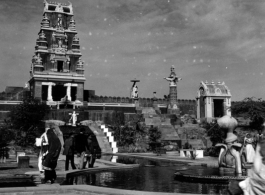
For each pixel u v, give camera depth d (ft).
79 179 47.91
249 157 47.52
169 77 249.34
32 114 153.58
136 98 259.39
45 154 39.50
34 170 57.41
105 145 141.59
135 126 167.73
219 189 37.70
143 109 243.60
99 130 157.48
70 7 258.16
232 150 45.83
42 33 241.35
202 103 235.20
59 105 229.45
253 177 21.27
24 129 145.48
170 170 61.31
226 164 47.91
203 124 194.90
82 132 59.98
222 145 48.62
